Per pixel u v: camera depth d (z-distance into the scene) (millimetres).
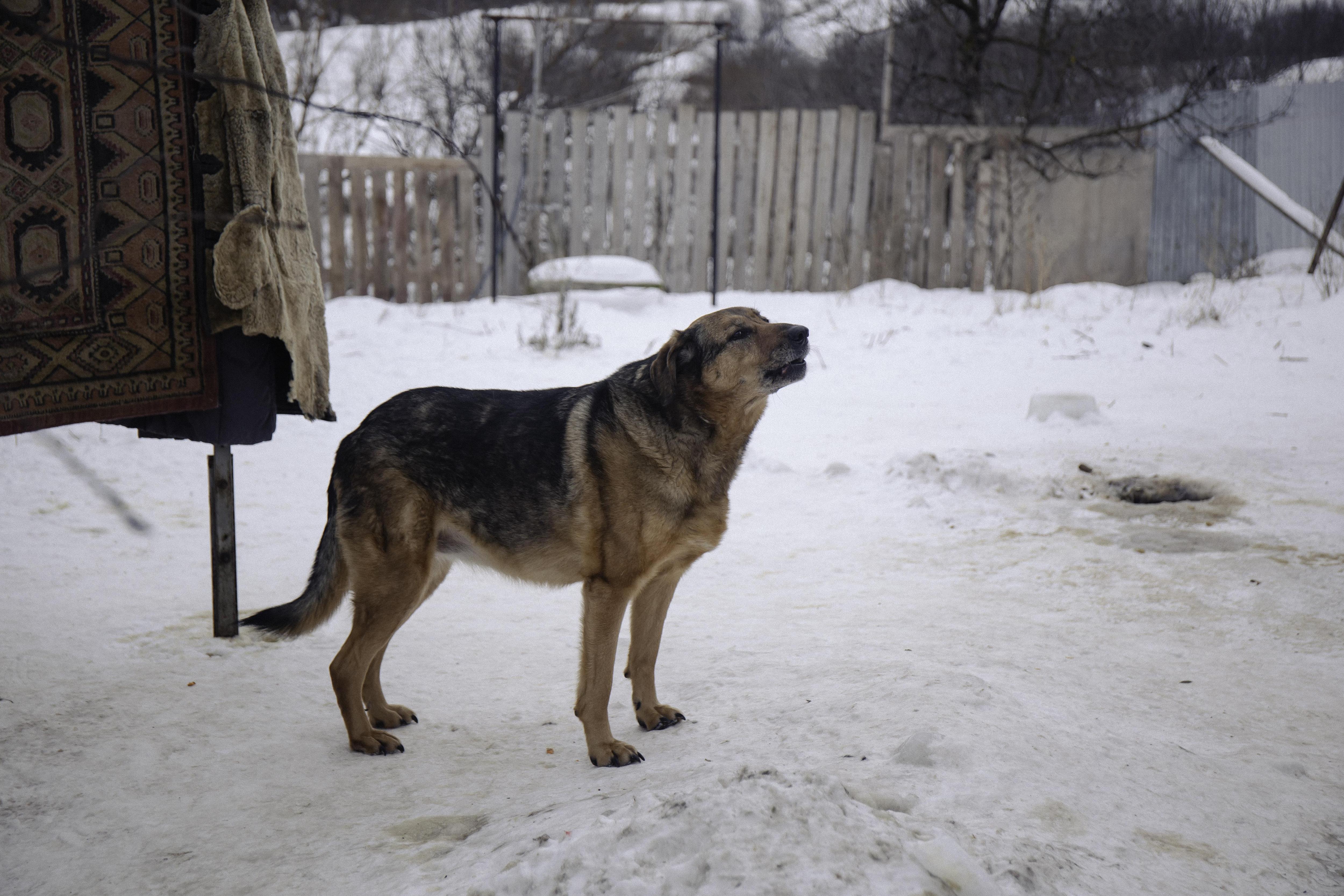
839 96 21031
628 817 2457
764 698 3789
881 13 17078
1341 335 10164
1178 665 4059
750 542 6141
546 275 13547
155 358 4051
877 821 2447
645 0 25125
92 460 7254
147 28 3914
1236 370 9664
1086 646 4285
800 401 9695
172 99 3982
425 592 3828
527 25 21938
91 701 3859
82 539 5844
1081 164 13383
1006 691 3572
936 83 16078
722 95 23969
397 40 22578
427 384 9688
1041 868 2354
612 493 3479
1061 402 8406
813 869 2230
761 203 13945
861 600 5059
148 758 3432
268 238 4168
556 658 4465
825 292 14164
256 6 4262
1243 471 6926
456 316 12539
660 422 3486
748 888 2178
